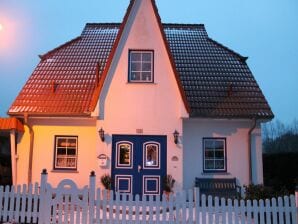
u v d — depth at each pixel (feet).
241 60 61.93
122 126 49.70
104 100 50.14
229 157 52.70
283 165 65.51
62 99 54.44
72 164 53.52
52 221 33.37
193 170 52.13
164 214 32.01
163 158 49.62
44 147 53.36
